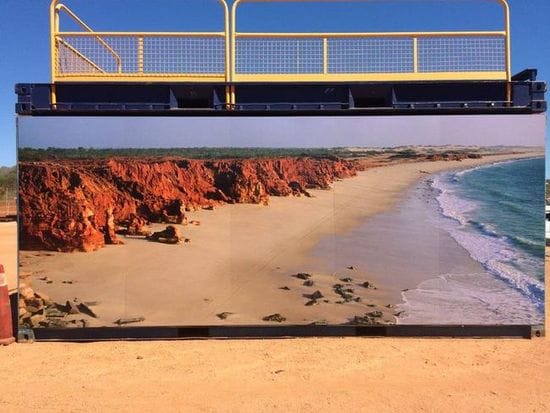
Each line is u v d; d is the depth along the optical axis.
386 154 7.64
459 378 6.26
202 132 7.62
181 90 7.93
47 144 7.55
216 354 7.04
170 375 6.34
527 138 7.64
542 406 5.50
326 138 7.62
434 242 7.61
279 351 7.13
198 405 5.51
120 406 5.49
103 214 7.58
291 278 7.59
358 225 7.60
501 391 5.89
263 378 6.24
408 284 7.61
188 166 7.61
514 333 7.72
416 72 7.93
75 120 7.57
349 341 7.52
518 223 7.62
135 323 7.55
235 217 7.58
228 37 7.92
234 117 7.62
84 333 7.62
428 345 7.39
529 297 7.62
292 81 7.88
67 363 6.75
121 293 7.57
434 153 7.64
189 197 7.60
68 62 8.18
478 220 7.62
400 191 7.62
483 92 7.83
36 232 7.57
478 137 7.66
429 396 5.75
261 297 7.59
